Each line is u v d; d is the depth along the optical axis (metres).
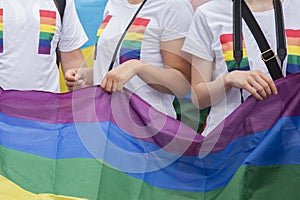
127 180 4.39
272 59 4.52
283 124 4.38
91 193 4.34
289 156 4.35
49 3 5.04
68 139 4.47
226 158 4.39
